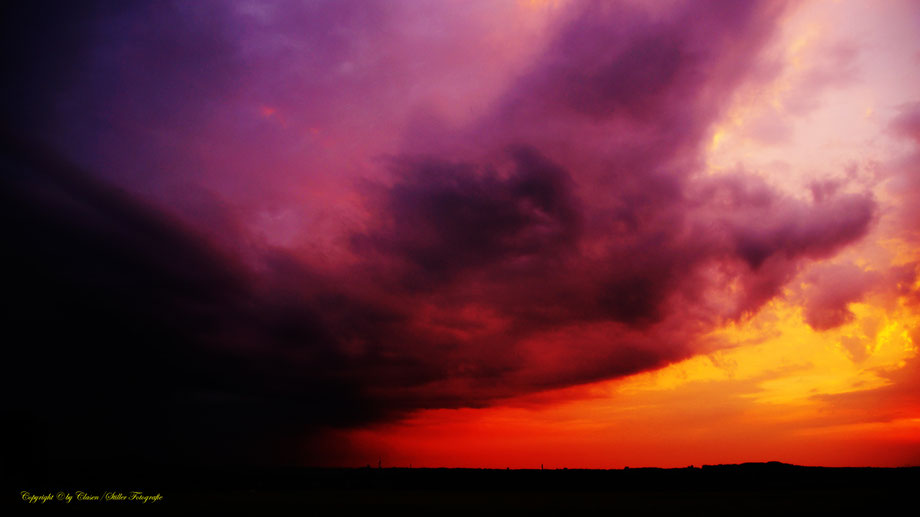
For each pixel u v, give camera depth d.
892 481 86.69
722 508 48.78
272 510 46.25
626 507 51.12
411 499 61.28
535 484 90.50
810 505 50.97
